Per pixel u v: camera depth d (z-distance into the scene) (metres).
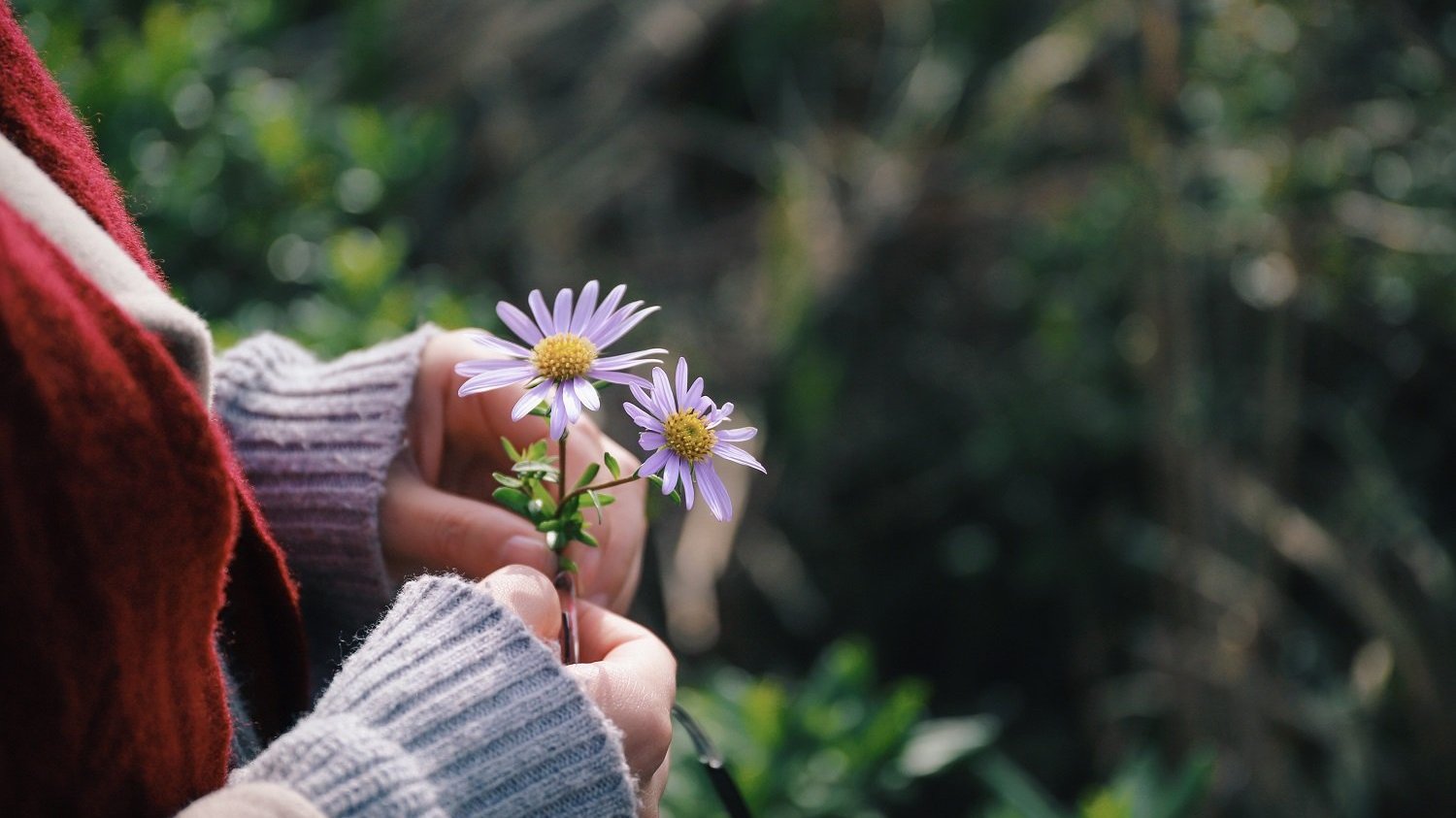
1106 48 2.97
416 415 0.98
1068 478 3.25
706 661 3.06
